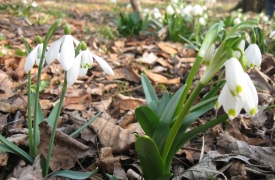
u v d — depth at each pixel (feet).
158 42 2.49
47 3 5.26
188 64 1.91
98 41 2.39
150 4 7.32
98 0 7.14
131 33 2.88
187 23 2.96
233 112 0.54
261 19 3.38
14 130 1.01
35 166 0.79
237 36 0.59
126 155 0.96
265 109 1.28
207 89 1.49
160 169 0.73
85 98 1.35
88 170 0.87
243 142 1.00
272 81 1.52
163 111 0.84
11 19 2.93
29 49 0.78
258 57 0.76
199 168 0.89
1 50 1.89
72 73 0.63
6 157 0.84
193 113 0.78
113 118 1.18
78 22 3.60
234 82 0.52
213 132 1.10
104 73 1.70
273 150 0.97
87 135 1.01
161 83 1.61
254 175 0.91
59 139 0.87
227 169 0.91
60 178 0.79
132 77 1.64
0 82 1.39
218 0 9.67
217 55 0.59
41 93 1.39
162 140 0.76
